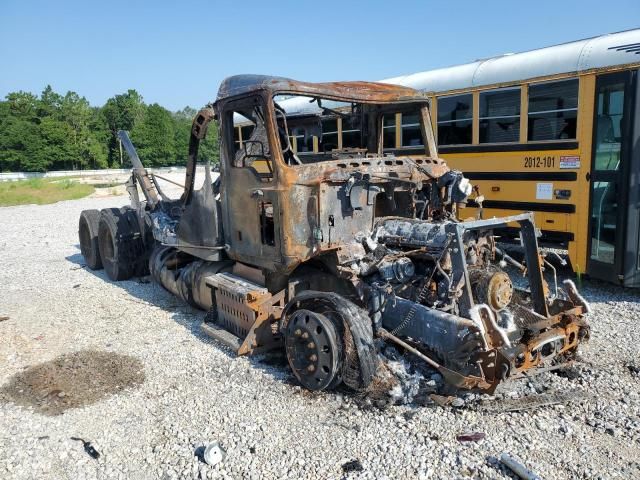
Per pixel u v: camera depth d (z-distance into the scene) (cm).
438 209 589
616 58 758
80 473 394
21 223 1892
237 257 593
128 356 604
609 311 717
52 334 688
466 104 977
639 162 744
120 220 952
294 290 561
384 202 583
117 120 8838
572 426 425
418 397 466
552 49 863
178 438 431
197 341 640
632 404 458
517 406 452
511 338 456
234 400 487
